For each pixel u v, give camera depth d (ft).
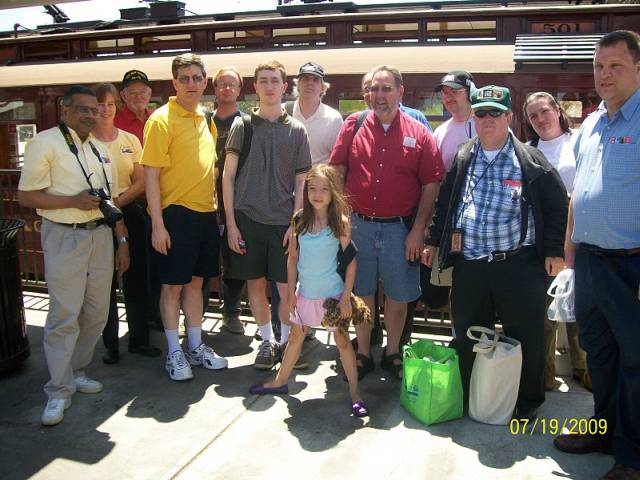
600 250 10.03
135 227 15.10
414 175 13.44
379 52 20.65
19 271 14.61
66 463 10.32
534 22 21.04
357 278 13.82
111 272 12.92
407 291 13.69
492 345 11.67
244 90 21.74
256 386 13.14
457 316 12.30
